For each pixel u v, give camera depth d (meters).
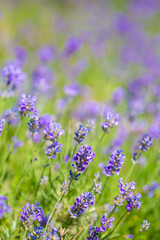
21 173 0.75
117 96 1.14
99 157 0.82
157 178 0.82
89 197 0.61
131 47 2.42
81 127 0.63
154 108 1.20
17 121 0.87
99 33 2.74
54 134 0.63
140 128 0.96
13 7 3.19
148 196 0.76
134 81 1.60
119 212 0.69
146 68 2.06
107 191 0.74
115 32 2.80
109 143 0.91
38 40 2.31
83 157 0.61
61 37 2.51
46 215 0.67
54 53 1.85
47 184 0.71
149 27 3.44
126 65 2.03
